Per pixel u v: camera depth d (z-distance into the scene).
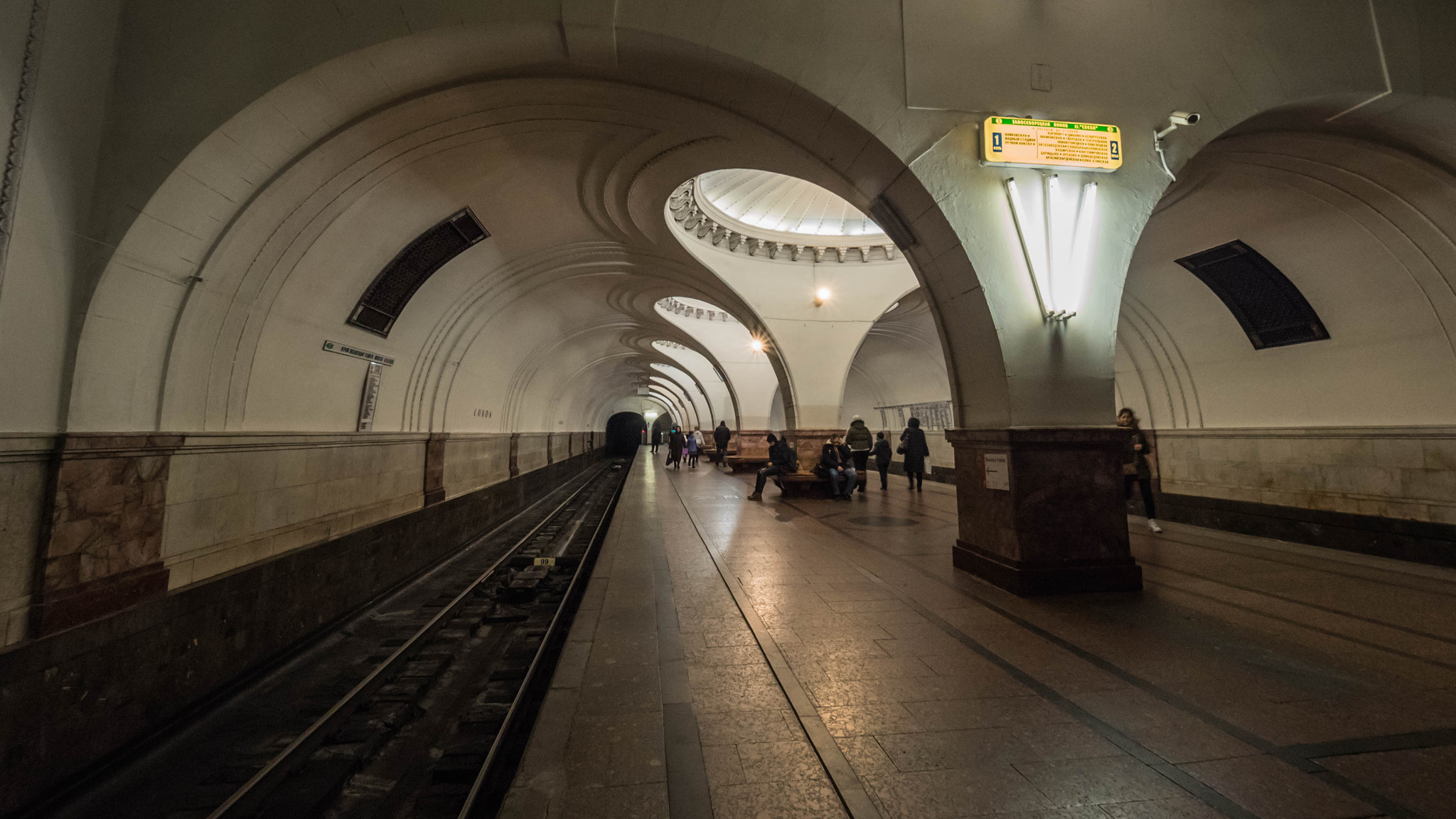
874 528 6.63
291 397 4.88
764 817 1.62
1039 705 2.29
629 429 45.25
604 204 6.94
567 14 3.30
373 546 6.16
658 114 4.63
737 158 5.49
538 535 10.55
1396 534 5.36
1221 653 2.83
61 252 2.81
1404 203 4.60
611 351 17.75
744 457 15.79
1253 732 2.06
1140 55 4.03
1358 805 1.63
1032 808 1.64
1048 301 3.88
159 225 3.12
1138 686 2.46
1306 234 5.28
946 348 4.66
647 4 3.42
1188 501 7.60
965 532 4.59
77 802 2.83
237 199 3.49
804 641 3.03
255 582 4.27
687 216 8.98
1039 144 3.84
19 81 2.55
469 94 4.11
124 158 3.00
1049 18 4.00
